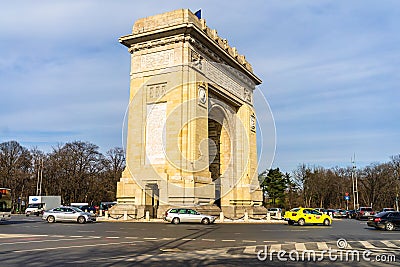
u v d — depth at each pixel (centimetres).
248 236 2750
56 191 10762
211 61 5622
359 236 2894
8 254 1722
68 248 1945
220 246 2088
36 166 10856
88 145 10900
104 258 1612
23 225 3906
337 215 9012
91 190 10831
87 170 10794
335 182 13688
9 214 4391
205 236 2698
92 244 2131
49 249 1898
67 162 10412
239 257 1684
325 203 13850
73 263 1484
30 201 8475
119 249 1917
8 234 2750
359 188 13650
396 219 3684
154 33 5091
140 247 2003
